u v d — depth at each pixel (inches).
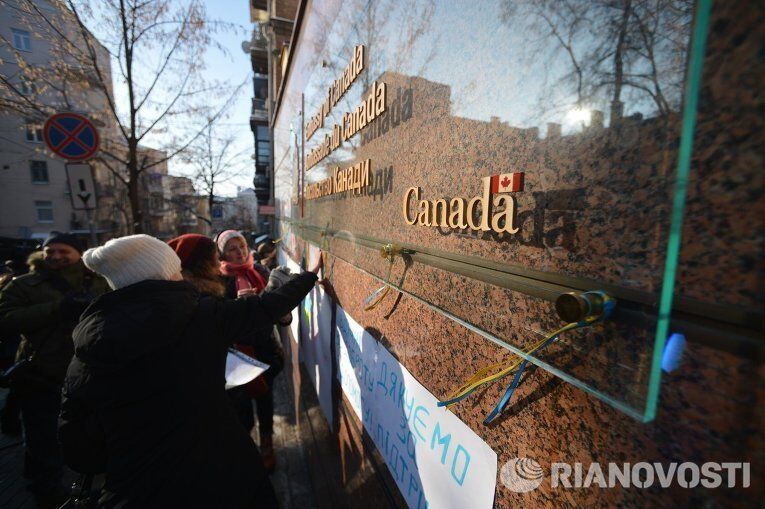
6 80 272.2
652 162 16.9
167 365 51.6
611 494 19.3
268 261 217.3
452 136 35.2
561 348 22.1
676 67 16.1
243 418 105.4
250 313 64.4
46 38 271.4
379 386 53.9
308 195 123.4
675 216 15.1
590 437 20.5
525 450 25.3
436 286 37.8
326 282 91.7
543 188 23.8
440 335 36.8
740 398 14.1
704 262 15.3
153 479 51.0
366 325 60.5
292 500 108.6
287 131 203.9
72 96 328.8
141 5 271.1
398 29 49.0
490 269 29.2
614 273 18.9
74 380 52.2
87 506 61.9
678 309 16.3
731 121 14.2
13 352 128.8
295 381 156.6
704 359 15.3
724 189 14.5
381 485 52.5
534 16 24.7
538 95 24.3
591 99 20.3
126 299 51.3
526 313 25.1
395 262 49.0
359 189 65.9
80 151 191.6
